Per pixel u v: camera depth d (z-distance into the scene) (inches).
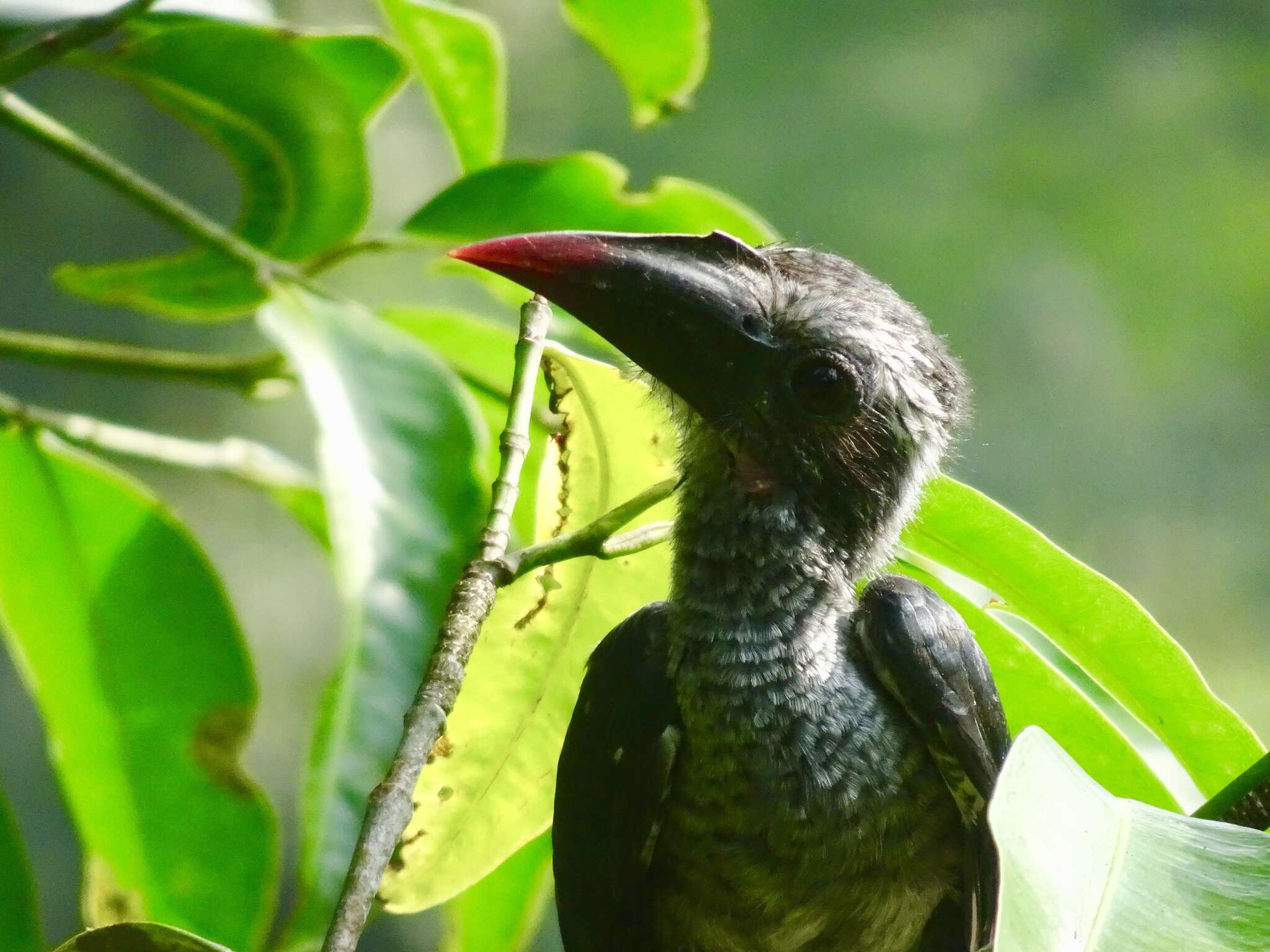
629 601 109.2
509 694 108.7
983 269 231.5
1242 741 108.0
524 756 108.8
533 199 111.0
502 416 111.1
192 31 110.7
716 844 108.6
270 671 221.5
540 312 106.4
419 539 107.0
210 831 111.7
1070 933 102.4
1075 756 109.1
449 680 104.7
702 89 229.3
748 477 109.0
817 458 108.9
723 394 108.7
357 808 105.9
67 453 111.2
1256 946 102.7
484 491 107.4
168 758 111.7
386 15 111.4
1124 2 242.8
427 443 107.5
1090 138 237.3
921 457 109.4
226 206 225.3
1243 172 237.3
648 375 109.7
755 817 108.3
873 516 109.2
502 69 111.8
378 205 207.3
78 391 218.2
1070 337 229.8
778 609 108.7
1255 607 222.1
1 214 218.2
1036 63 238.7
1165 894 102.9
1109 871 103.0
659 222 111.2
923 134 233.5
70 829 213.2
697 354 108.6
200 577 111.6
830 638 108.7
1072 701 108.9
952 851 108.4
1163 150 237.6
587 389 108.3
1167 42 241.0
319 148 111.7
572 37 222.1
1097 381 229.8
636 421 108.5
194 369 110.8
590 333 112.0
